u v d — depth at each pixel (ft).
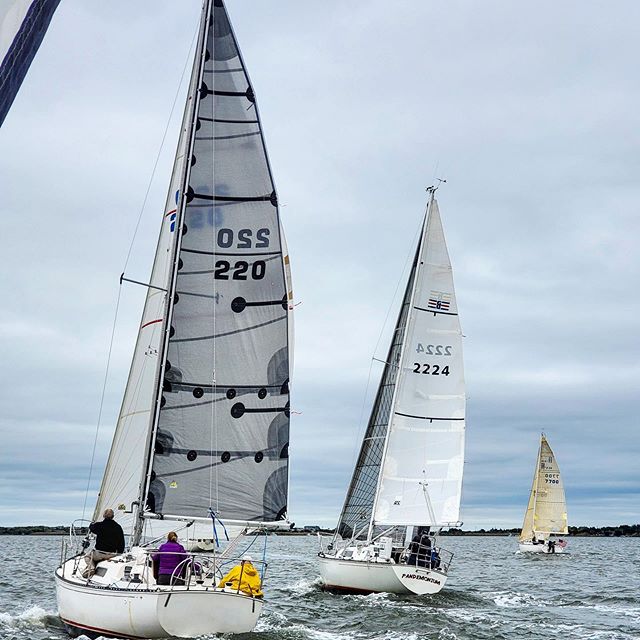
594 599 115.65
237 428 70.38
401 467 117.70
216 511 69.26
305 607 91.97
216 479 69.46
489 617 89.92
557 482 270.87
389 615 87.15
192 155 71.05
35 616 80.12
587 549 384.27
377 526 118.21
